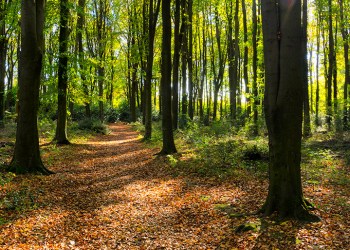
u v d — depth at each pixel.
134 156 17.25
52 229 6.99
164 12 16.27
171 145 16.47
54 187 10.51
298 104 6.56
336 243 5.48
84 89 21.31
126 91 59.66
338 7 22.69
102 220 7.71
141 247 6.20
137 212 8.27
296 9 6.37
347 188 9.05
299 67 6.50
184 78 27.62
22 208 8.07
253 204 8.01
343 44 25.33
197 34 35.72
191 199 9.03
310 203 6.94
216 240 6.19
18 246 5.96
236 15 24.77
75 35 25.73
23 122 11.93
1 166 11.93
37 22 12.27
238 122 24.05
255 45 21.05
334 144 16.38
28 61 11.87
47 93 19.66
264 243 5.69
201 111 34.03
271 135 6.79
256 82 20.36
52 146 18.27
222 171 11.70
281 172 6.74
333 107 22.55
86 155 17.47
